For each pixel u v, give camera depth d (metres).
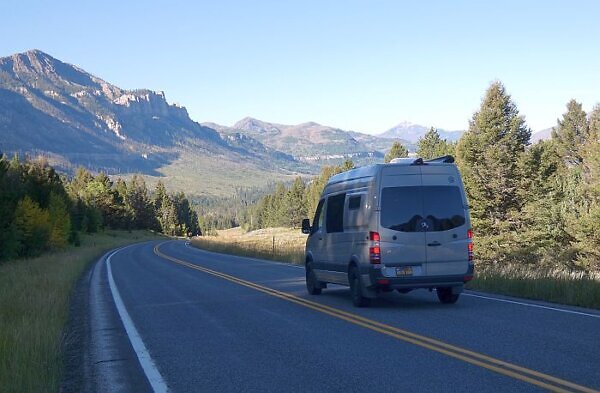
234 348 9.38
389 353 8.48
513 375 7.05
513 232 41.84
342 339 9.67
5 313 12.09
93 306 15.63
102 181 121.38
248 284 19.70
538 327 10.04
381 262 12.66
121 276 25.72
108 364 8.72
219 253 48.16
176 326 11.75
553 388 6.49
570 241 41.69
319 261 15.49
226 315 12.89
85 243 76.44
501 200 43.72
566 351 8.23
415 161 13.09
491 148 43.84
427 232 12.81
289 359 8.44
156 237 127.94
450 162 13.48
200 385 7.31
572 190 45.97
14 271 25.27
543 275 15.55
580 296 12.62
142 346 9.88
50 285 18.16
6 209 36.94
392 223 12.77
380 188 12.89
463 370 7.39
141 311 14.22
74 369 8.56
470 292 15.20
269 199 175.00
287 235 104.62
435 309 12.47
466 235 13.01
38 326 9.96
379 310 12.60
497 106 44.75
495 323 10.52
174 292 18.28
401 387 6.76
